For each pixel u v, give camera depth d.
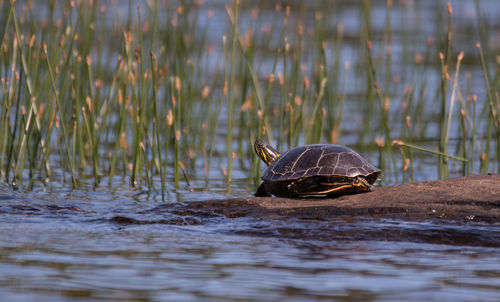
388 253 11.81
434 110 36.28
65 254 11.46
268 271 10.46
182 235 13.45
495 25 59.75
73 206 16.62
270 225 13.91
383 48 51.09
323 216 14.48
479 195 14.99
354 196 16.02
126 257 11.34
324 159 16.23
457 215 13.84
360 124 32.31
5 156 24.77
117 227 14.27
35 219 15.02
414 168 26.70
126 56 23.33
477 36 54.72
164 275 10.13
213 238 13.18
